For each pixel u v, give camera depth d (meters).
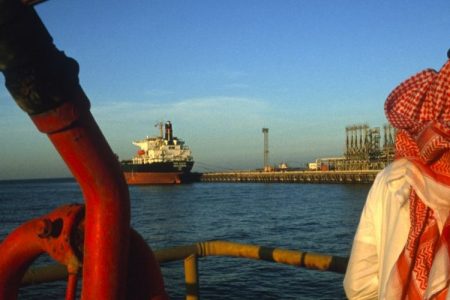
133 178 109.94
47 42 1.21
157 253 3.09
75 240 1.48
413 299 1.49
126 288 1.44
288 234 32.34
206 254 3.27
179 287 15.72
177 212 52.03
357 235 1.84
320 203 58.88
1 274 1.65
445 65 1.58
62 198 88.81
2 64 1.17
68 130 1.26
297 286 16.23
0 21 1.11
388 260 1.62
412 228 1.56
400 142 1.68
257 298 15.16
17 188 165.12
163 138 115.25
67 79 1.24
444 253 1.41
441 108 1.59
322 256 2.88
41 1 1.13
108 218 1.33
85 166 1.30
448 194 1.46
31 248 1.60
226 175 133.62
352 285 1.86
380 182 1.79
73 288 1.49
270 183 121.88
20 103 1.24
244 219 43.19
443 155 1.51
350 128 104.88
